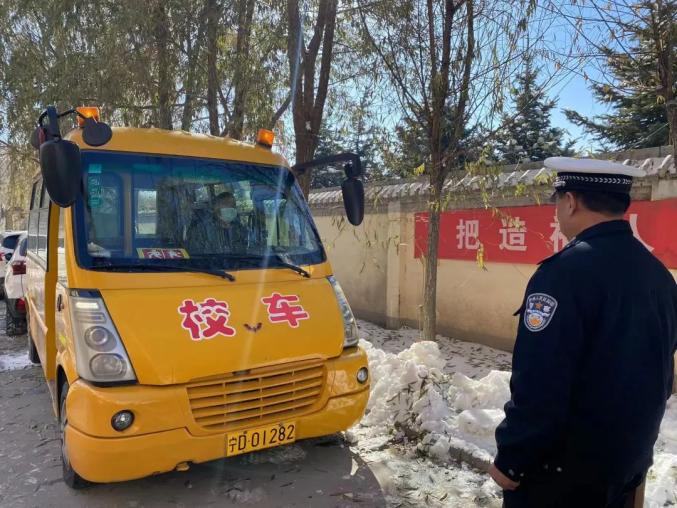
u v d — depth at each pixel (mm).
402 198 7391
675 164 4305
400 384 4129
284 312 3135
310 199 9336
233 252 3426
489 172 4566
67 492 3160
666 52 3914
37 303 4781
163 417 2633
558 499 1608
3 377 5457
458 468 3428
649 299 1576
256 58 5805
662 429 3707
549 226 5551
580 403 1540
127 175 3350
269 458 3566
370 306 8109
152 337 2740
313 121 5746
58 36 5395
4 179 8070
